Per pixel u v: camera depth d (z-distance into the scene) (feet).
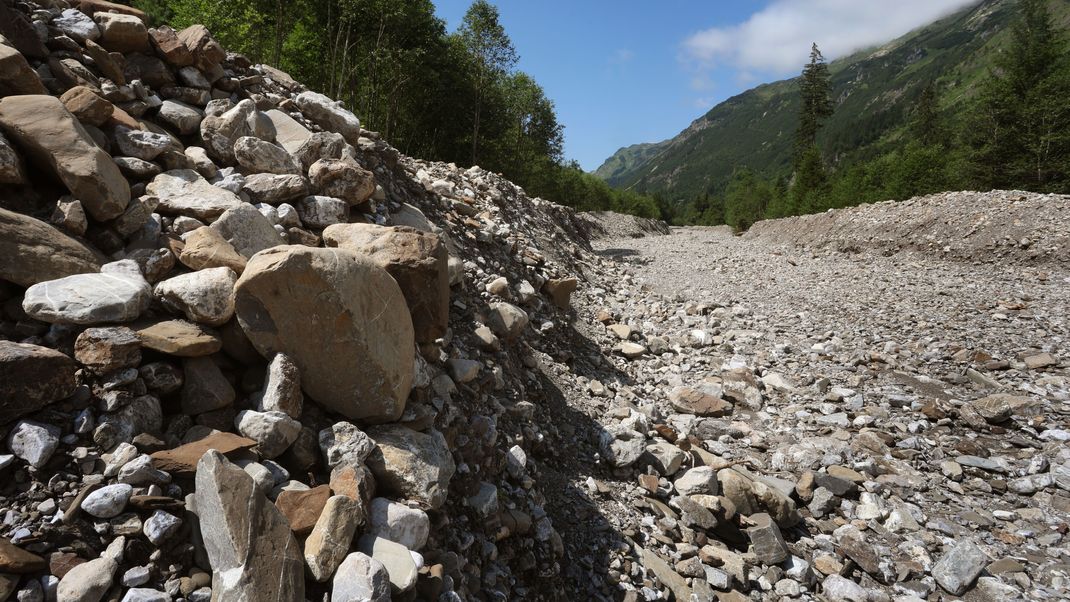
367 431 10.84
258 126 17.97
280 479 9.00
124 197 11.89
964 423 21.04
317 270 9.87
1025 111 91.40
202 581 7.25
